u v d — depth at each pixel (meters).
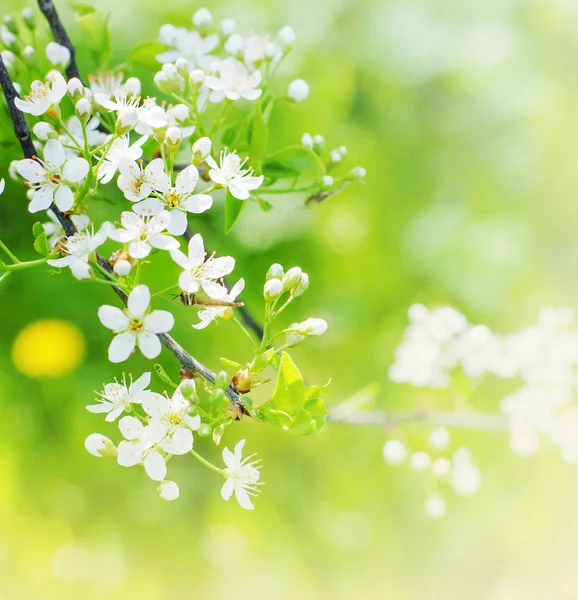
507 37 1.21
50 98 0.57
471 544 1.01
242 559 0.98
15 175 0.62
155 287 0.90
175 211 0.57
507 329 1.11
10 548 0.93
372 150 1.09
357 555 0.99
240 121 0.61
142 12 0.94
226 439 1.00
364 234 1.05
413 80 1.16
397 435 0.69
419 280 1.11
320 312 1.04
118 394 0.57
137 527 0.97
